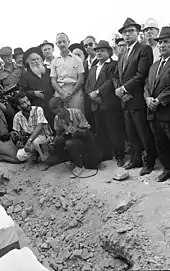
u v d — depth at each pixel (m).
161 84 4.31
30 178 5.47
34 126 5.66
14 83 6.36
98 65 5.52
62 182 5.14
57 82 5.81
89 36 6.21
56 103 5.09
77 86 5.70
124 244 3.56
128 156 5.89
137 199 4.25
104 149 5.77
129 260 3.46
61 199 4.77
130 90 4.70
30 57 6.05
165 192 4.29
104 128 5.64
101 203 4.35
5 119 6.14
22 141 5.77
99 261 3.77
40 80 6.02
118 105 5.26
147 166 4.94
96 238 4.01
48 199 4.91
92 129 6.09
